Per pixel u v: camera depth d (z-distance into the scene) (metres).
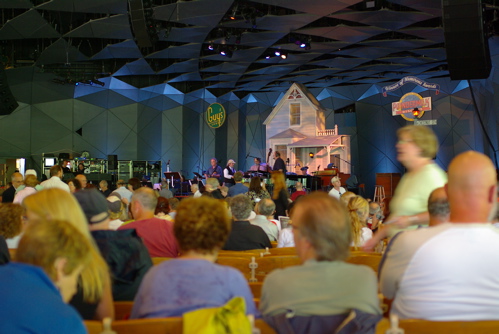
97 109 27.83
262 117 35.62
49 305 1.71
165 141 30.19
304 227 2.25
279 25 21.64
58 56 23.17
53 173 9.19
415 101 26.58
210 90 32.00
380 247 5.27
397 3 18.67
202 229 2.42
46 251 1.80
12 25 20.09
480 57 13.00
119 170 25.75
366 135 33.50
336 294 2.21
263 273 3.92
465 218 2.39
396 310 2.52
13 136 25.69
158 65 26.70
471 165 2.37
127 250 3.21
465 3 12.61
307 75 30.33
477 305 2.29
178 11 19.59
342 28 22.17
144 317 2.30
